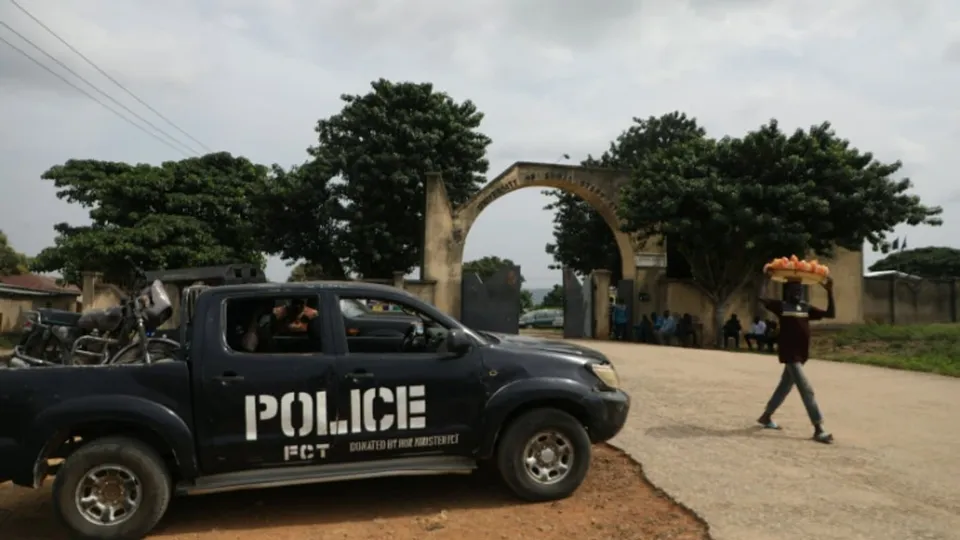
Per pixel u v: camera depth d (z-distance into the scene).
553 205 36.34
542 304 60.31
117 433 5.38
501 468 5.87
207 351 5.45
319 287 5.86
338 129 29.27
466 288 24.42
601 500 5.93
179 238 25.86
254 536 5.26
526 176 25.48
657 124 36.34
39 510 6.12
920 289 28.66
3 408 5.13
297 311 6.11
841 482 6.21
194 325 5.54
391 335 6.71
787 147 22.05
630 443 7.59
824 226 21.48
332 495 6.24
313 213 29.34
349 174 28.55
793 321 7.93
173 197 27.08
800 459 6.95
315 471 5.57
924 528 5.14
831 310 8.02
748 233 22.09
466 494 6.20
